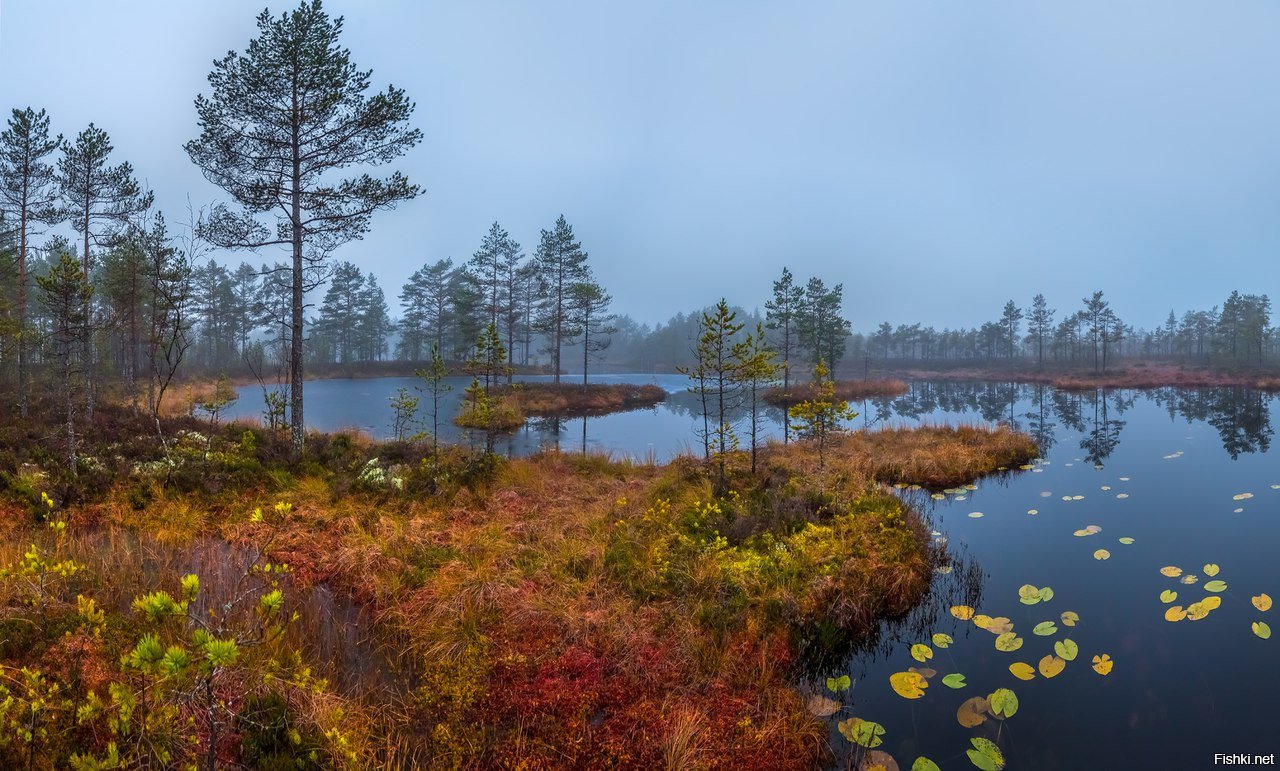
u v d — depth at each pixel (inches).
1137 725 153.1
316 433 561.3
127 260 692.1
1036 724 154.6
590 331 1568.7
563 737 138.9
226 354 2119.8
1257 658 184.2
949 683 172.7
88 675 135.5
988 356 3058.6
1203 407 1039.0
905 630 209.5
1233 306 2128.4
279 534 261.3
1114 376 1969.7
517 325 2066.9
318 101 444.5
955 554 283.1
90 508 279.1
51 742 112.4
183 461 348.2
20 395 564.7
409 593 206.8
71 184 641.0
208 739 114.0
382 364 2174.0
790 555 238.5
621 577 225.8
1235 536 300.5
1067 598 231.5
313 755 118.6
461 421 832.3
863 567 231.8
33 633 151.6
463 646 173.0
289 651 157.4
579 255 1441.9
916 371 2861.7
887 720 157.8
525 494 358.6
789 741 142.8
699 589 213.8
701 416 1021.8
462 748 132.3
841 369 2952.8
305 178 461.7
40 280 340.8
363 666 167.8
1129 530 315.3
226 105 433.1
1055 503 376.5
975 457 496.4
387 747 131.3
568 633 183.8
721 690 161.0
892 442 585.3
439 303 2126.0
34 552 158.4
